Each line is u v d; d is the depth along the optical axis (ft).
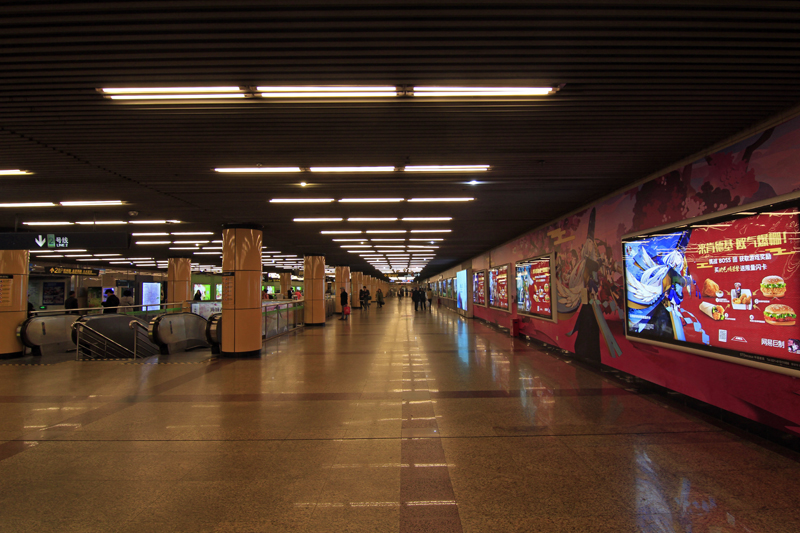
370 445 13.53
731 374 15.08
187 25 8.91
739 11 8.75
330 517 9.27
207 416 16.79
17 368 28.07
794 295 12.26
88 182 20.66
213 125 13.87
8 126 13.75
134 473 11.64
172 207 26.81
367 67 10.44
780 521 8.95
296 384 22.39
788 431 12.89
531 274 38.55
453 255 76.18
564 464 11.91
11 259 33.35
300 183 21.35
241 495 10.32
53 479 11.30
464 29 9.25
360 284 136.77
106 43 9.52
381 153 16.99
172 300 62.75
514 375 24.22
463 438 14.07
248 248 33.09
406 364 28.09
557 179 21.24
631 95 12.10
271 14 8.61
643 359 20.75
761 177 13.82
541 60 10.25
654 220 19.71
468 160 18.08
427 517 9.23
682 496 10.05
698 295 16.33
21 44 9.52
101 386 22.29
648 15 8.83
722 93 12.01
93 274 53.26
